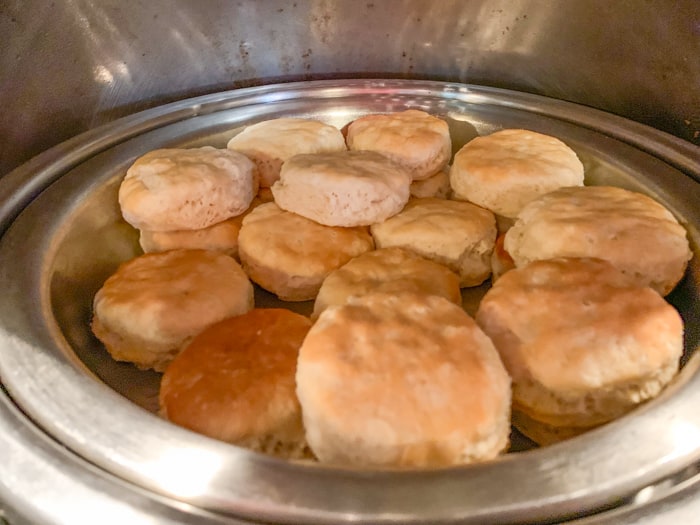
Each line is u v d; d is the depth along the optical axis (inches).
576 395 6.3
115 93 12.1
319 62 13.4
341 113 12.2
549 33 11.7
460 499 4.6
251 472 4.8
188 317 7.9
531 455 5.0
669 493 4.8
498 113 11.7
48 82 10.9
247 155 10.6
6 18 9.9
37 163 9.8
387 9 12.5
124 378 8.1
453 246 9.2
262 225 9.6
